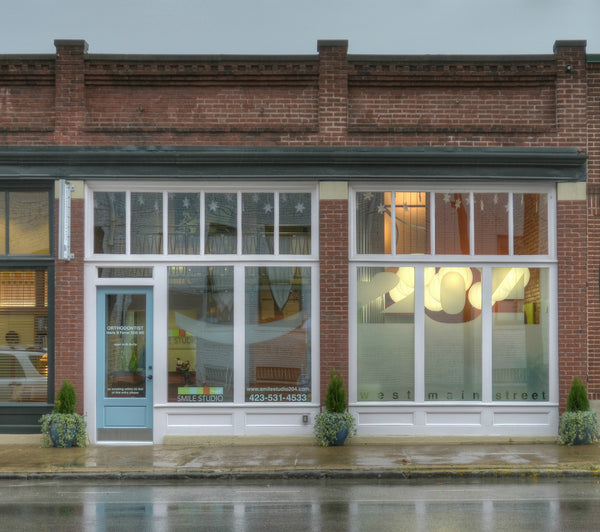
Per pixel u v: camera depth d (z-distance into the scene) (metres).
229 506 9.49
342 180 14.02
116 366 14.09
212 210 14.26
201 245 14.17
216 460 12.27
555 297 14.14
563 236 14.05
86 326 14.04
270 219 14.23
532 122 14.22
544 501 9.67
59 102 14.09
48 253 14.11
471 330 14.18
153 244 14.20
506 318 14.20
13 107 14.17
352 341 14.07
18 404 13.91
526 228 14.26
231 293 14.16
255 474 11.42
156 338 14.05
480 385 14.11
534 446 13.51
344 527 8.35
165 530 8.27
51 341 14.00
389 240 14.20
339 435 13.47
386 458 12.33
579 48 14.16
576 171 14.05
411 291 14.19
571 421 13.50
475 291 14.21
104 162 13.92
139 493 10.40
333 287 13.98
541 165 14.01
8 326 14.10
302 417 13.93
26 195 14.16
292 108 14.21
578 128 14.11
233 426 13.95
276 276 14.16
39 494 10.36
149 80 14.16
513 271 14.23
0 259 13.98
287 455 12.67
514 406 13.98
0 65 14.09
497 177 14.02
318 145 14.08
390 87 14.25
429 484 10.95
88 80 14.16
